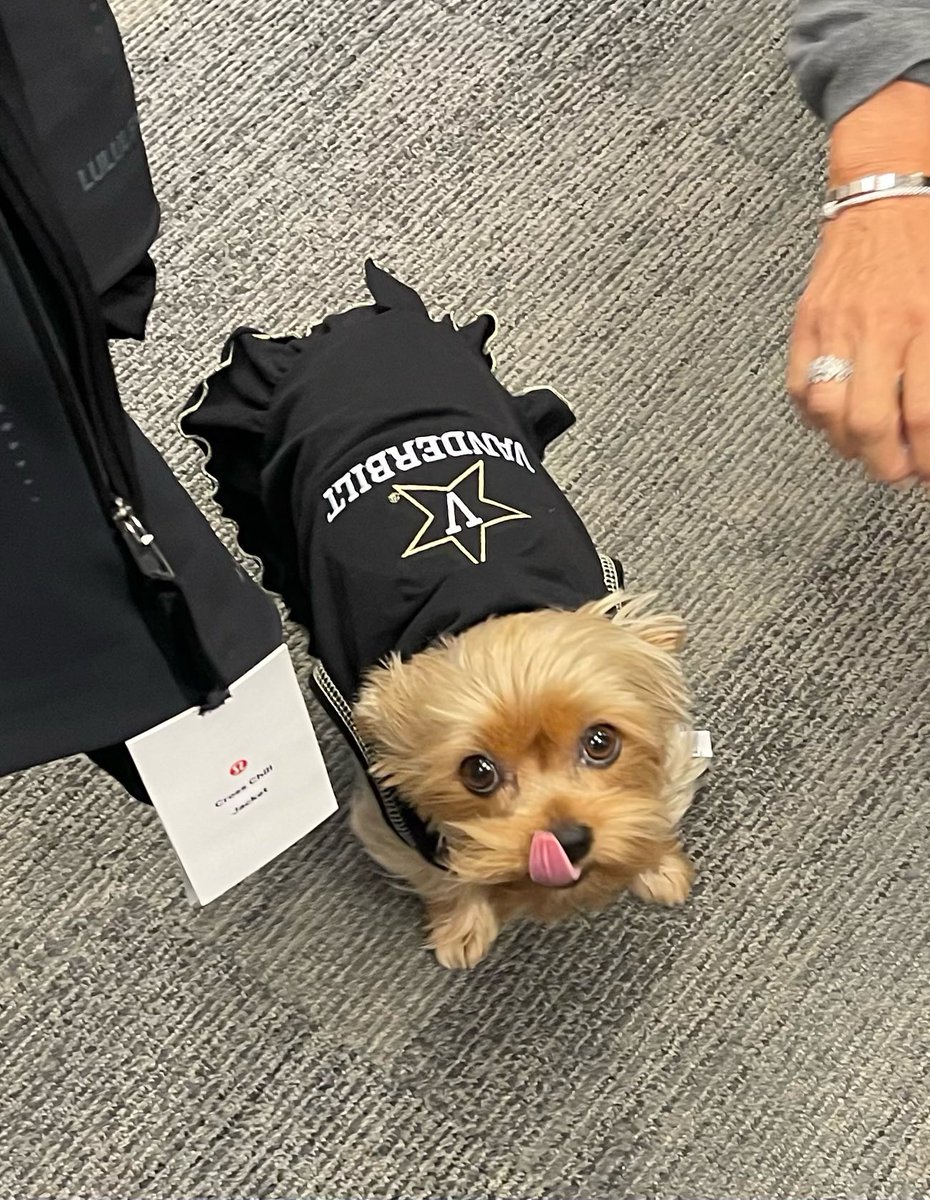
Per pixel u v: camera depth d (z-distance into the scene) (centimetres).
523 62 174
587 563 116
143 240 68
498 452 117
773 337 160
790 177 168
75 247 55
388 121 171
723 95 172
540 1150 128
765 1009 133
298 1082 131
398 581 109
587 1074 130
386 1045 132
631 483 154
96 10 61
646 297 162
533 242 165
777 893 137
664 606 148
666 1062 131
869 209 91
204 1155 128
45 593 67
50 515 65
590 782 104
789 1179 126
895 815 140
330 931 136
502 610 106
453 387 122
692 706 138
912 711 144
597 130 171
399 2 175
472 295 162
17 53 57
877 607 148
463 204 167
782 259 164
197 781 82
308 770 88
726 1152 127
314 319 161
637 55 174
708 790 141
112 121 63
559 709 98
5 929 136
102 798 140
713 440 155
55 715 73
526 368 159
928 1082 130
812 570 150
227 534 150
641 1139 128
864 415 81
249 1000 134
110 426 63
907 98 91
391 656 107
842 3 93
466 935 128
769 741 143
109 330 72
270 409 125
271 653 79
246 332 133
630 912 137
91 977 134
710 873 138
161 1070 131
